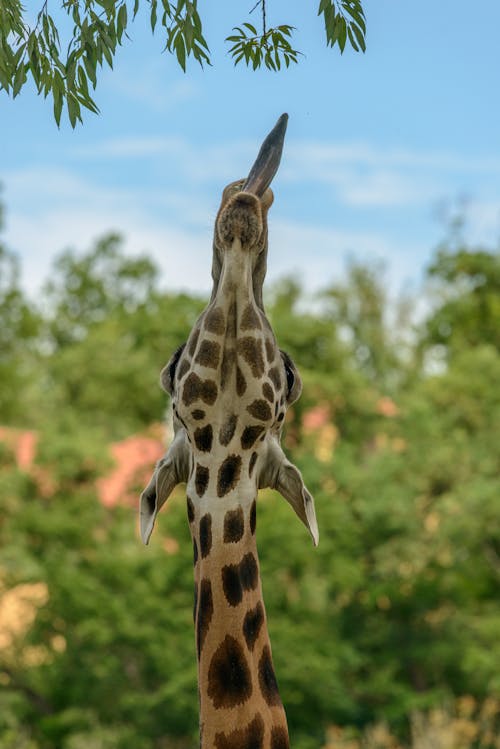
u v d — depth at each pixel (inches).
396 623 2952.8
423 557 2972.4
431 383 3366.1
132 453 3538.4
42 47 538.3
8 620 2874.0
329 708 2674.7
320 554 2765.7
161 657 2581.2
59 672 2728.8
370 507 2945.4
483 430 3198.8
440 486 3137.3
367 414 3452.3
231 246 297.1
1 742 2736.2
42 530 2893.7
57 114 547.2
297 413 3287.4
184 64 533.0
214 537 333.1
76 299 6289.4
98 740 2598.4
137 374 4003.4
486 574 3053.6
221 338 310.5
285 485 341.1
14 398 4581.7
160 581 2655.0
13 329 5027.1
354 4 526.9
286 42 537.0
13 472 3068.4
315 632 2738.7
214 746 337.4
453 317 4404.5
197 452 329.7
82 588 2677.2
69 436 3125.0
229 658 336.8
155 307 3841.0
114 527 3006.9
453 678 2940.5
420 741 2598.4
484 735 2748.5
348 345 3582.7
